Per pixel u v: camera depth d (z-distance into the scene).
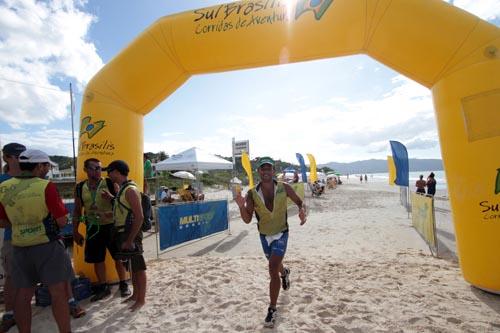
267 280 4.36
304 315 3.25
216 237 8.47
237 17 4.30
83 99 4.70
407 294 3.70
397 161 10.64
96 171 3.93
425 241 7.07
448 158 3.95
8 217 2.75
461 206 3.81
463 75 3.70
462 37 3.67
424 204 6.85
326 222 10.34
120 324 3.24
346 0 3.98
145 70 4.53
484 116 3.57
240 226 10.16
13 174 3.30
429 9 3.72
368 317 3.14
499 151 3.50
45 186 2.74
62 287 2.80
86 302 3.86
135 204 3.43
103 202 3.97
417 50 3.90
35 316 3.51
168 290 4.08
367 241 7.38
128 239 3.41
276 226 3.35
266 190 3.39
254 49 4.39
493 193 3.53
